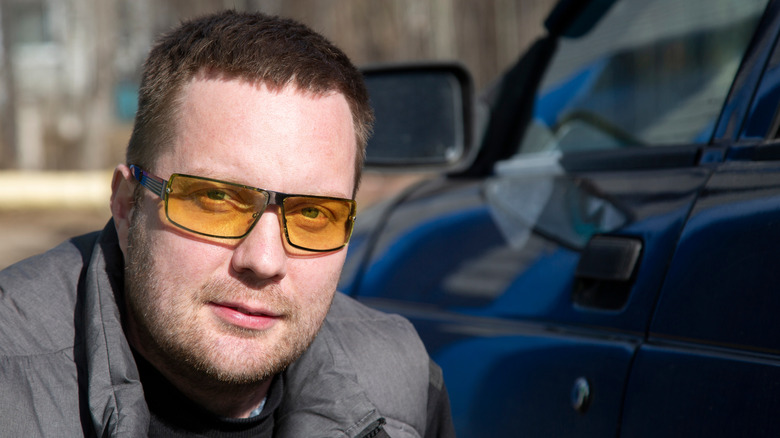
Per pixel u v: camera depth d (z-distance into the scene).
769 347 1.26
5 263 7.12
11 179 12.86
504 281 1.83
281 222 1.32
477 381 1.75
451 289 1.94
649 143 1.94
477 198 2.13
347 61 1.46
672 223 1.54
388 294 2.07
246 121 1.30
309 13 10.78
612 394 1.47
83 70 15.35
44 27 16.11
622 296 1.56
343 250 1.42
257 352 1.34
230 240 1.30
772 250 1.32
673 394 1.36
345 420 1.41
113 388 1.26
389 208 2.33
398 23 11.23
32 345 1.28
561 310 1.67
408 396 1.57
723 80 1.85
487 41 10.91
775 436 1.20
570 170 1.98
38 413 1.23
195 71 1.33
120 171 1.42
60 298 1.36
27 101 15.96
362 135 1.50
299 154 1.32
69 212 10.32
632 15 2.24
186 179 1.31
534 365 1.64
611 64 2.19
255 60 1.30
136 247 1.35
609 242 1.63
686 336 1.39
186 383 1.37
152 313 1.32
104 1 14.52
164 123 1.34
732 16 1.92
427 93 2.25
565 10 2.42
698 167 1.63
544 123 2.27
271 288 1.33
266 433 1.47
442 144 2.24
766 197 1.39
